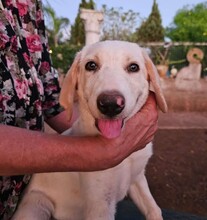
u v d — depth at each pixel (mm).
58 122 458
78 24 4188
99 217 404
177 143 1470
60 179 435
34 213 409
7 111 334
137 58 398
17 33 368
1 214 356
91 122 392
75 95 426
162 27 4391
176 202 1004
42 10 428
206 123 1847
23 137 268
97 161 280
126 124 307
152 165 1222
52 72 443
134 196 477
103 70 376
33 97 373
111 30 3869
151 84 410
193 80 2396
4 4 355
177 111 2158
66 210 440
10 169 264
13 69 348
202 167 1229
